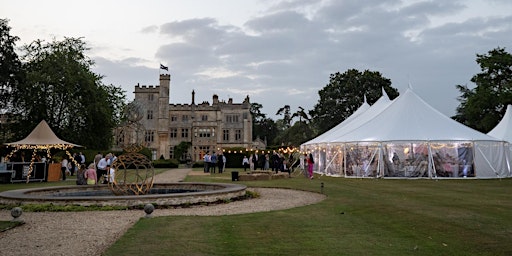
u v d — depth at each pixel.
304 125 60.03
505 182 18.66
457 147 21.69
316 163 29.00
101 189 14.40
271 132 84.75
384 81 52.00
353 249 5.61
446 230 6.95
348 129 27.78
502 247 5.73
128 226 7.77
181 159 57.78
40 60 32.50
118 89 44.19
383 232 6.85
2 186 18.58
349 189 15.23
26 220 8.66
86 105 32.97
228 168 39.50
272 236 6.52
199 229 7.10
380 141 22.28
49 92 31.56
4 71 31.00
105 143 35.88
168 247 5.69
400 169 21.89
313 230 7.05
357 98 51.12
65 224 8.10
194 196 11.39
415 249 5.60
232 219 8.28
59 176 23.41
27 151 30.19
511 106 28.72
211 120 59.97
